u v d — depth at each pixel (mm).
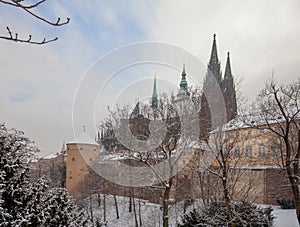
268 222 9336
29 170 5727
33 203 5402
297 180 10219
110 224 18297
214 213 9016
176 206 11984
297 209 10062
